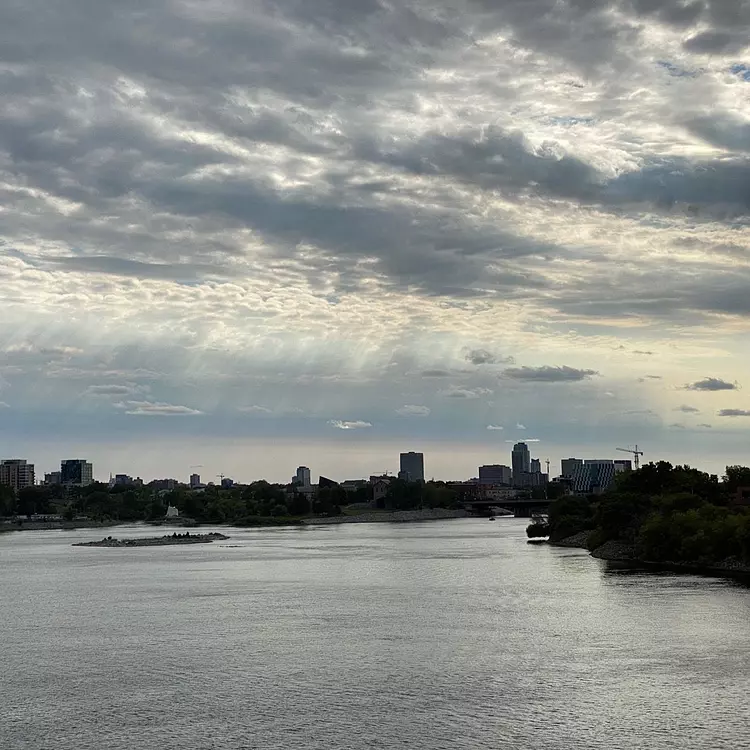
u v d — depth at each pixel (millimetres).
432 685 108812
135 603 180750
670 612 153875
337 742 89312
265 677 114188
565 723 93750
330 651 128625
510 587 193750
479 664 118812
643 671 113312
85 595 194875
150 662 123688
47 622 157625
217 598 186500
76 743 90188
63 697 106062
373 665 119500
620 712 97000
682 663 116938
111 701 104188
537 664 118125
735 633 135125
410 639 136000
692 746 87062
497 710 98438
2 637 143375
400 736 90625
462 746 87625
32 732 93562
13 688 110312
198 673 116938
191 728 94188
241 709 100438
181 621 156750
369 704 101438
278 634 142250
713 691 104125
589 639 132875
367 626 147875
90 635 144375
